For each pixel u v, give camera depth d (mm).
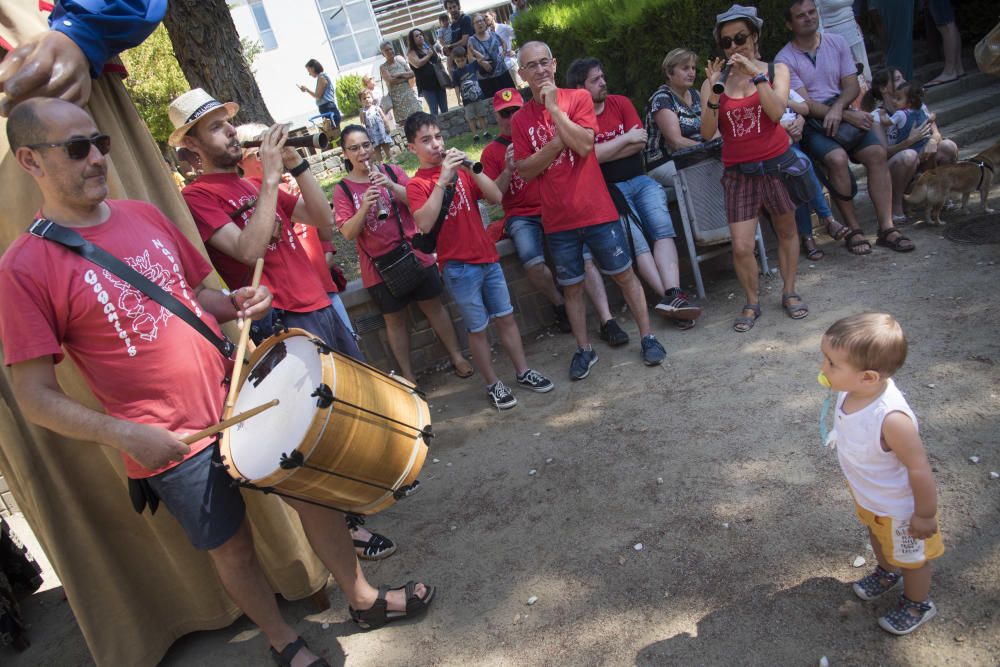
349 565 2922
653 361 4605
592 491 3576
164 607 3176
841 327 2172
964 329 4043
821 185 5555
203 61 6438
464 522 3615
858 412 2240
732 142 4531
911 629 2400
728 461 3510
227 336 3102
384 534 3672
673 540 3100
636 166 5227
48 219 2262
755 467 3414
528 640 2799
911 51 7559
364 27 18531
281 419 2391
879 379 2143
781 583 2734
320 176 11617
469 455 4215
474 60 11109
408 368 5223
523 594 3033
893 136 5664
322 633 3111
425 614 3066
